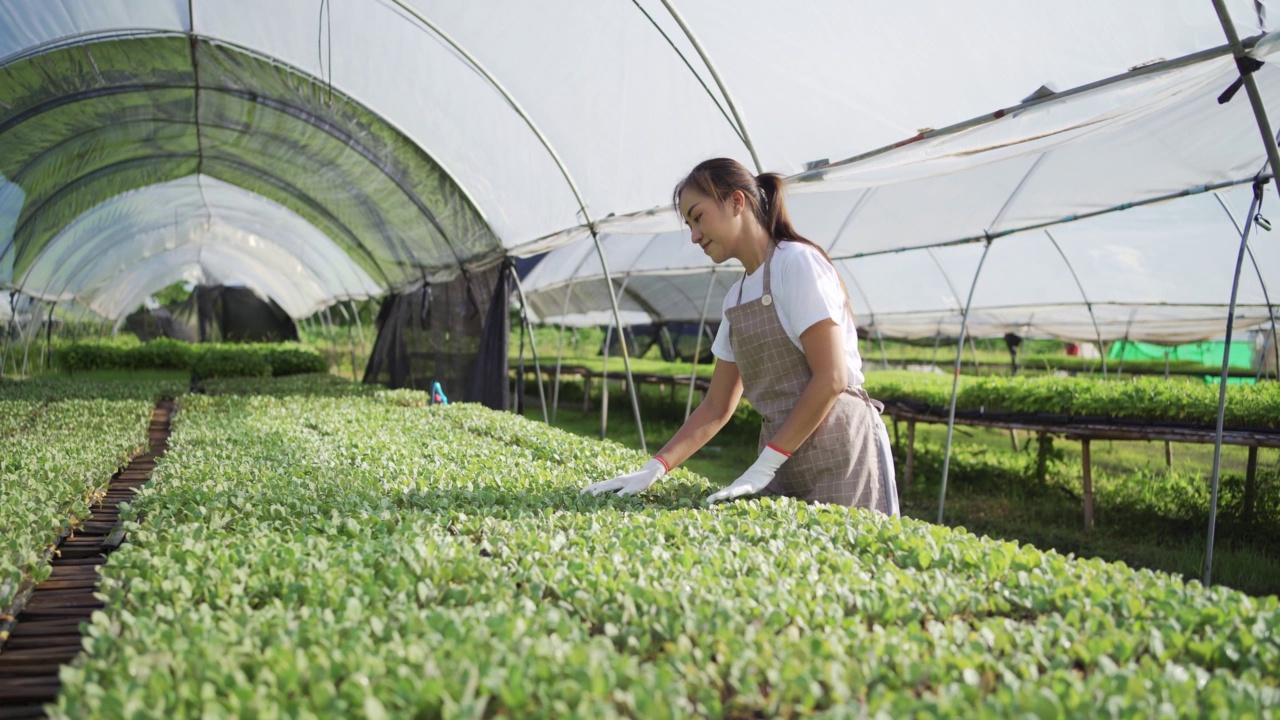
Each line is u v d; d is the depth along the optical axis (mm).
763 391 3129
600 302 19328
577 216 8477
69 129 8922
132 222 16297
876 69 4836
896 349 29766
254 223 18234
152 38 7336
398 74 7590
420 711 1381
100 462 4484
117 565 2225
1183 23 3641
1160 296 11617
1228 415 6711
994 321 17141
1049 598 2037
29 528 2854
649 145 6824
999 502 8070
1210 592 2068
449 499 3141
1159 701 1458
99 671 1534
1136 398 7066
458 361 11727
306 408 7828
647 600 1940
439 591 2031
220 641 1625
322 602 1935
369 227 13359
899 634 1759
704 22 5070
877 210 8547
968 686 1474
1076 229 10203
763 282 2980
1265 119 3379
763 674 1578
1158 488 8344
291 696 1460
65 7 6418
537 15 5766
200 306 27109
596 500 3123
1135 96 4152
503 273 10328
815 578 2127
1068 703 1412
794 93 5398
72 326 19828
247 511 2891
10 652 2066
